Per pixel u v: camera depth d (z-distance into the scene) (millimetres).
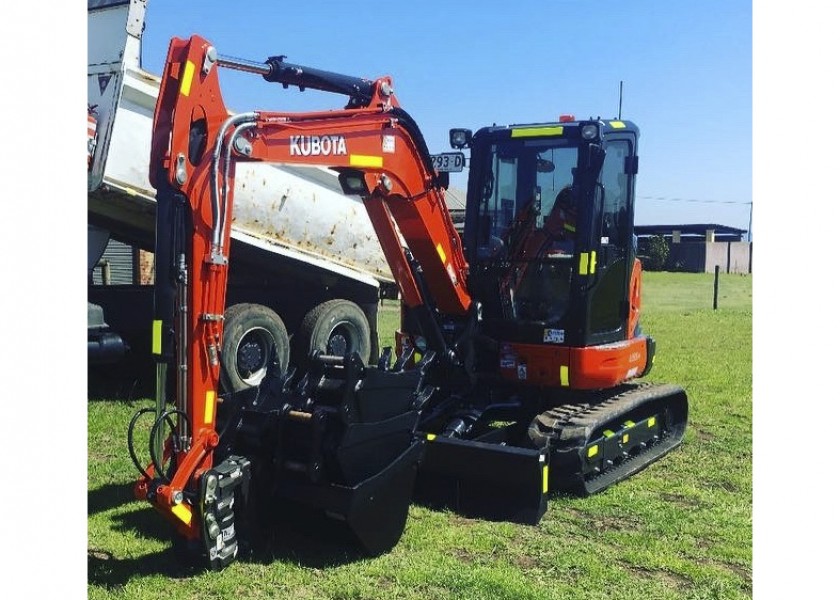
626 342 5953
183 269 3830
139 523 4629
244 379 7383
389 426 4305
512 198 5801
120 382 8492
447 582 3910
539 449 4922
